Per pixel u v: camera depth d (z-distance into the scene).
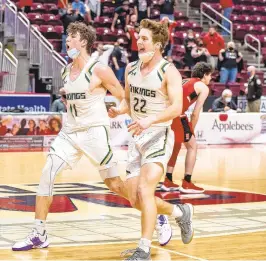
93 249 6.30
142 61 5.97
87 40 6.32
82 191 9.90
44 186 6.32
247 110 19.69
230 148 17.16
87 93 6.32
